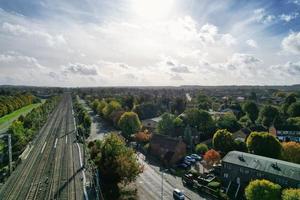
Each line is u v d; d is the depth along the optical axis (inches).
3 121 5959.6
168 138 3735.2
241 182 2652.6
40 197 2325.3
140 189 2618.1
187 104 7760.8
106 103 7121.1
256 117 5979.3
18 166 3157.0
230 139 3627.0
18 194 2388.0
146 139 4303.6
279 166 2477.9
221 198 2453.2
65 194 2384.4
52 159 3417.8
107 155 2716.5
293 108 5836.6
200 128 4805.6
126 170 2554.1
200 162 3501.5
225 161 2795.3
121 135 4795.8
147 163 3474.4
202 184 2795.3
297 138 4340.6
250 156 2748.5
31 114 5315.0
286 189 2182.6
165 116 4800.7
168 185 2748.5
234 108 7440.9
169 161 3356.3
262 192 2156.7
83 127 4960.6
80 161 3334.2
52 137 4675.2
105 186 2551.7
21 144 3666.3
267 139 3240.7
